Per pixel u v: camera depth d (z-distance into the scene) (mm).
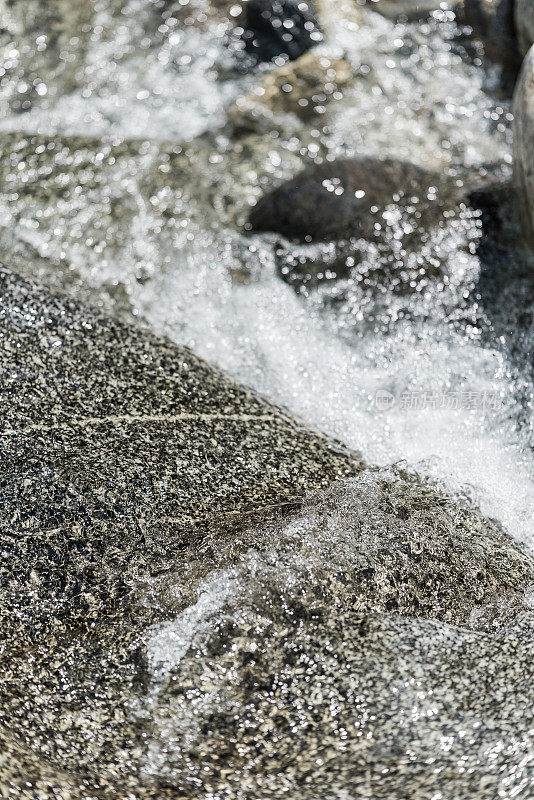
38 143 6453
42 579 3545
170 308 5461
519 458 4648
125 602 3537
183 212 6039
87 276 5621
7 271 5051
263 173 6434
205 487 4004
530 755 3006
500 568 3908
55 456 3945
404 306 5426
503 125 7039
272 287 5605
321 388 5043
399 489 4266
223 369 5086
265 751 3119
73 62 7637
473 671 3354
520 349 5148
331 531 3848
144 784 3033
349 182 5855
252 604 3525
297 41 7750
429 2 8008
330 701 3242
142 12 8117
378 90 7375
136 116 7285
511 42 7539
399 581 3689
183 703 3254
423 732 3135
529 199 5238
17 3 7668
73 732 3164
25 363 4434
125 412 4316
